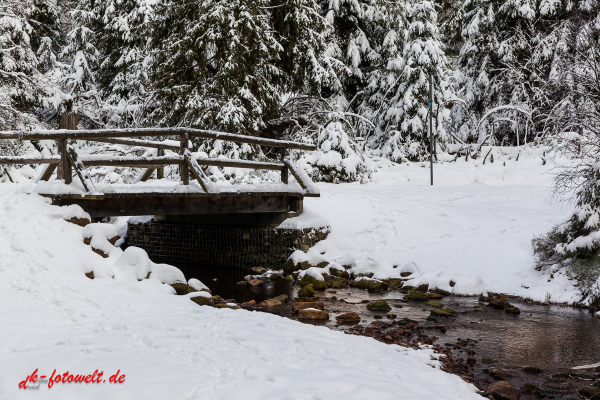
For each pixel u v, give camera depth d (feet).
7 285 20.07
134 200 29.84
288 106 74.59
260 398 11.55
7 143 61.93
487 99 78.23
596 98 33.60
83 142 71.92
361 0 78.59
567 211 38.96
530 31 74.02
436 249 35.27
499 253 33.12
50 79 72.74
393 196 46.50
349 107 78.33
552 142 64.23
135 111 72.13
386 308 26.86
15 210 24.58
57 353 14.03
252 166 35.88
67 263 22.31
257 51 59.77
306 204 41.27
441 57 74.59
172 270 25.46
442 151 73.41
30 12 73.41
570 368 18.42
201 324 17.78
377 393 12.48
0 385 12.01
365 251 36.83
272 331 17.60
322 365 14.39
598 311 25.88
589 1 58.80
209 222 41.75
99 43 82.94
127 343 15.11
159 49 64.54
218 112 57.62
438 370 16.47
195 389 11.91
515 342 21.27
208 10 58.39
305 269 35.78
